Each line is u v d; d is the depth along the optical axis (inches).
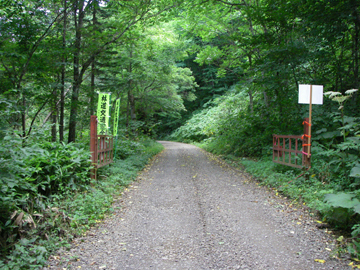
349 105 326.6
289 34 370.0
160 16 459.5
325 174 232.2
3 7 313.9
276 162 312.3
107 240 154.1
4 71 328.2
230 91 978.7
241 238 153.5
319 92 252.1
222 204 219.0
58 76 389.4
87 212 189.6
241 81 481.4
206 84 1392.7
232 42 585.0
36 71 330.6
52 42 336.5
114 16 430.6
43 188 180.1
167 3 436.8
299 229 162.9
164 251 139.9
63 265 125.0
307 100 252.2
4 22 313.1
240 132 514.6
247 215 191.5
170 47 621.9
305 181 239.3
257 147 448.8
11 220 137.5
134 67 577.3
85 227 169.0
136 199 240.4
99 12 439.2
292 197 219.5
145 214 199.9
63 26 358.0
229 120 592.7
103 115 320.2
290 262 125.0
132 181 308.5
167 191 267.7
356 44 337.7
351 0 307.1
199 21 608.7
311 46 362.6
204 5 525.3
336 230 158.1
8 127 209.9
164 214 199.3
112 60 484.1
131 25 420.5
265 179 283.6
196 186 285.4
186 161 484.7
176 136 1344.7
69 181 218.2
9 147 143.5
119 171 319.6
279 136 310.0
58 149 242.2
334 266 120.5
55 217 161.9
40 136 273.3
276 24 390.0
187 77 883.4
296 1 343.3
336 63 358.6
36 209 163.3
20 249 124.3
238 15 585.0
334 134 280.5
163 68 633.0
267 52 375.2
